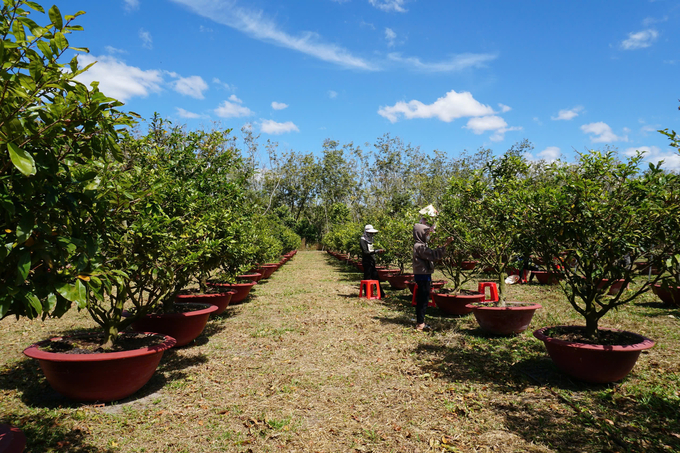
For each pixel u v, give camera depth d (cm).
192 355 484
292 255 2577
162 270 388
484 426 304
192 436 295
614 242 343
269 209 3762
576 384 378
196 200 506
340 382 398
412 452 272
